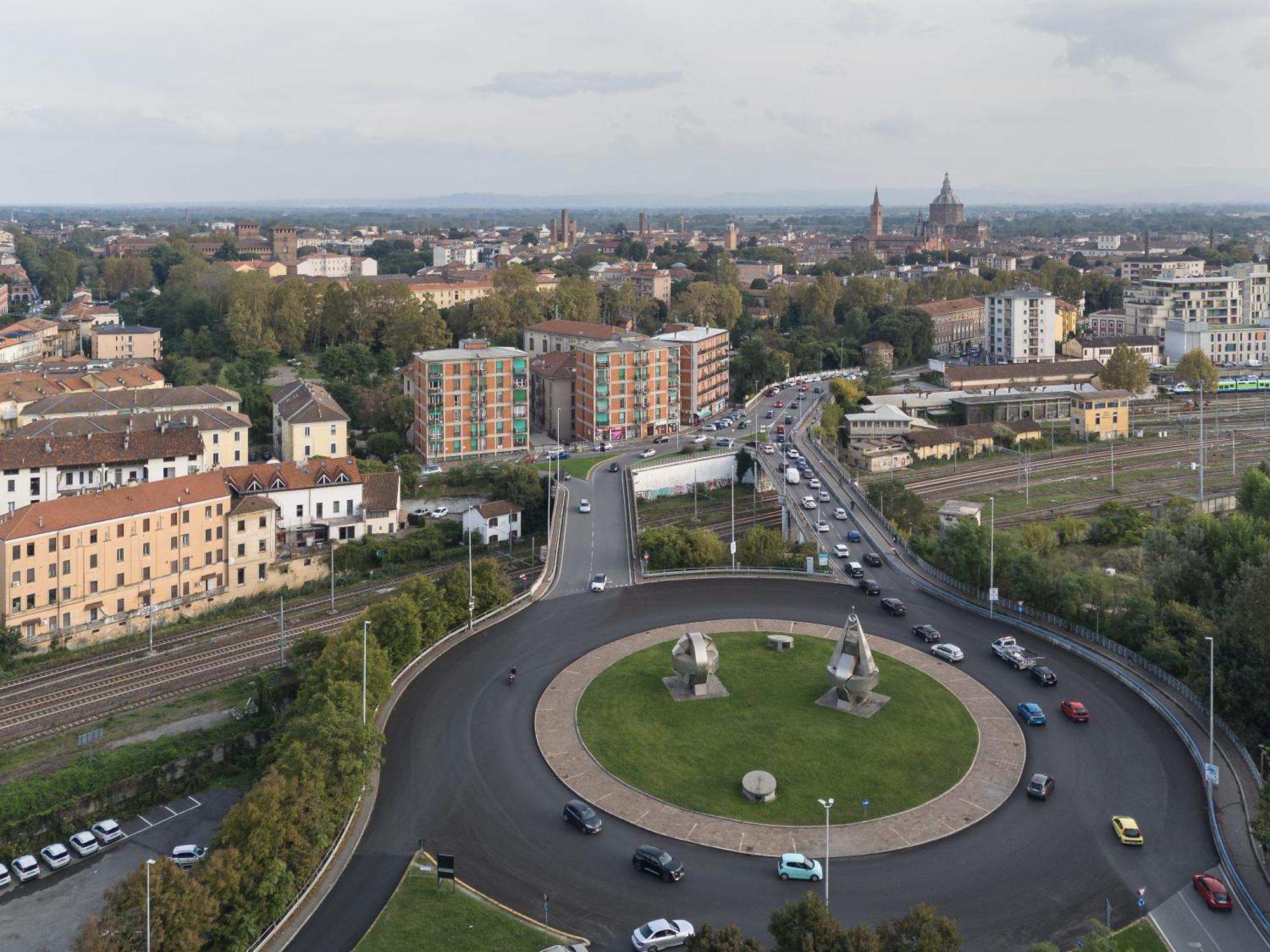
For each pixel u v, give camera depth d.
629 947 91.00
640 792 116.38
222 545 193.12
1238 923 93.50
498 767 121.56
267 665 165.12
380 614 148.50
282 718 139.00
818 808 112.88
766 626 163.75
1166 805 111.94
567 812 110.19
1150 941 91.12
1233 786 114.81
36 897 109.81
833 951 81.19
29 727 144.00
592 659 151.00
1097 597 159.00
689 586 182.50
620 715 134.00
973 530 179.50
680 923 92.00
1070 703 131.75
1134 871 101.06
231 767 136.12
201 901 89.62
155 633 179.50
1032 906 95.94
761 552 194.62
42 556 166.75
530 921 94.56
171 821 124.81
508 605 171.00
